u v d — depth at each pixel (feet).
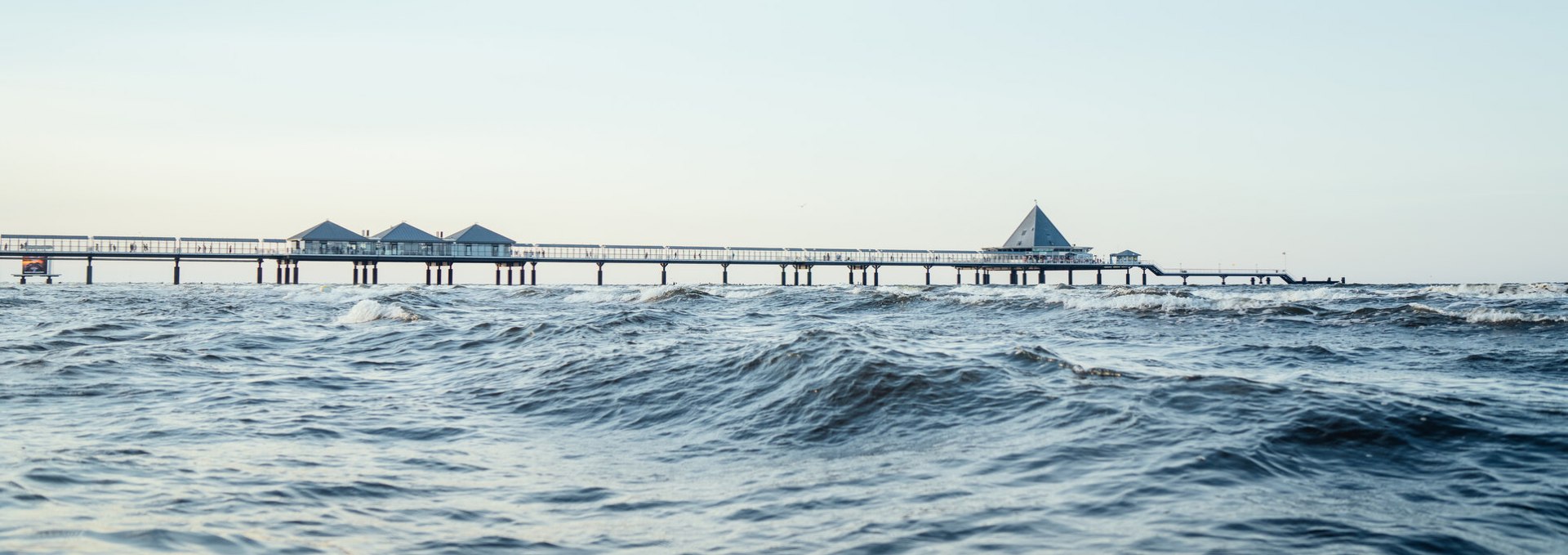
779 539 18.65
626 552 18.11
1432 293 128.26
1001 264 395.55
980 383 33.65
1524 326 63.46
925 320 88.22
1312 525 18.42
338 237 330.95
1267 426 26.23
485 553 17.99
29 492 20.90
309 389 41.63
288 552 17.57
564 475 25.13
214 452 26.84
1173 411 28.43
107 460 24.99
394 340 64.39
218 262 326.85
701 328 69.15
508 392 40.14
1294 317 76.33
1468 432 25.55
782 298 140.67
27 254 297.74
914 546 17.79
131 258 310.24
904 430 28.86
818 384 34.78
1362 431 25.55
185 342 60.08
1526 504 19.83
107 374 43.73
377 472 24.94
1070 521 18.90
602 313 89.10
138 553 16.83
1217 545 17.29
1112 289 209.26
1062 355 45.11
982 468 23.70
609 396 37.55
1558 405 29.09
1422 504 19.85
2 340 58.65
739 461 26.66
